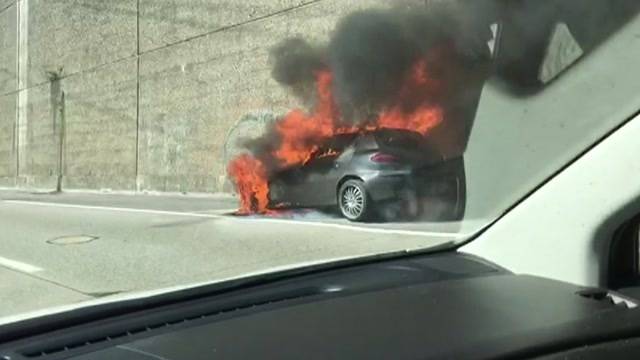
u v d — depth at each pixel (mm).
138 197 22094
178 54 24297
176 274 7566
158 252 9203
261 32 20891
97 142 29250
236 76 21734
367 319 2328
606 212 2756
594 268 2781
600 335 2170
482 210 8984
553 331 2166
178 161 24344
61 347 2182
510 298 2553
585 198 2830
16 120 36094
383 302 2537
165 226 12203
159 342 2172
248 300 2674
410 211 11031
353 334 2174
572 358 2047
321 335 2174
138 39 26422
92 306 2572
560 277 2869
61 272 8016
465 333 2154
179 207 16531
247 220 12539
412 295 2625
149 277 7484
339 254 8016
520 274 2957
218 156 22234
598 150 2857
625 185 2729
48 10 32688
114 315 2500
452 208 10305
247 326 2305
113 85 28031
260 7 20953
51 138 32781
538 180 3566
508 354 2008
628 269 2863
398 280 2881
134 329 2344
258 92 20953
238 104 21609
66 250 9805
